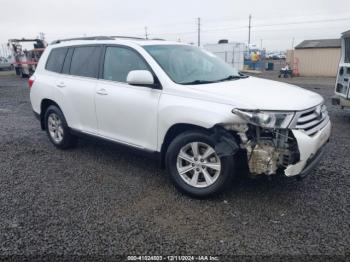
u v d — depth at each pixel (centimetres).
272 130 341
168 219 342
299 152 338
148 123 413
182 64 441
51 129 593
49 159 534
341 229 319
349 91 770
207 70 460
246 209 359
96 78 489
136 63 439
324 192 398
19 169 491
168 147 396
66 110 539
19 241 305
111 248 294
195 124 364
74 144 582
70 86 523
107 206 371
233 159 357
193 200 383
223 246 296
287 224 329
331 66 2664
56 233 318
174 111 380
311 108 364
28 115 924
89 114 497
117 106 445
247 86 409
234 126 348
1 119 866
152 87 407
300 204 369
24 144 622
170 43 485
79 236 312
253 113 336
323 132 376
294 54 2811
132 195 398
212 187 370
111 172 473
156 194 400
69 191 412
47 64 593
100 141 493
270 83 451
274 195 391
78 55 530
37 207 371
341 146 588
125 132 449
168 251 290
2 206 374
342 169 471
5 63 3419
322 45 2677
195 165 380
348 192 398
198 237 310
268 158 339
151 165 500
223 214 350
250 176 372
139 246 297
